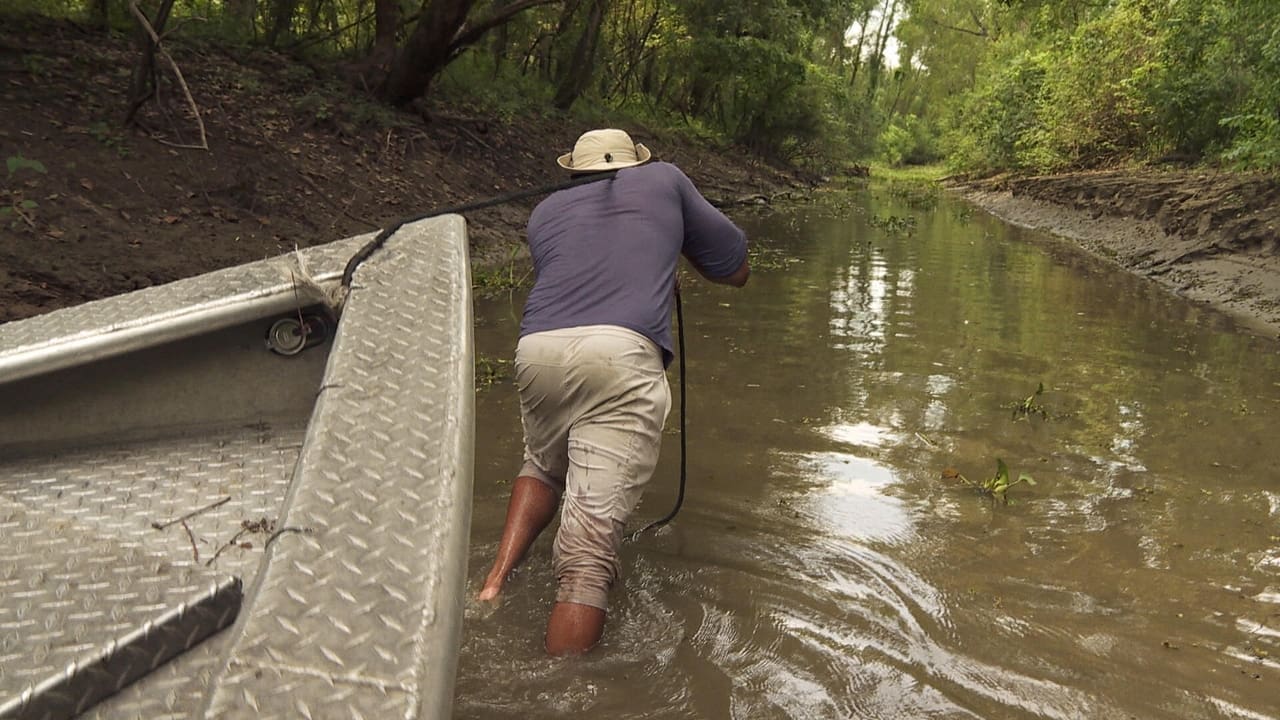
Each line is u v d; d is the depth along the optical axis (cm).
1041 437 487
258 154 961
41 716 83
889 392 562
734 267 340
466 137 1362
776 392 559
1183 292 937
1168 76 1922
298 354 185
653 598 317
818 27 3114
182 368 181
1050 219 1770
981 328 746
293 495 105
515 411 504
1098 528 380
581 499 284
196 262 720
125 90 950
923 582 334
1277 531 378
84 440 177
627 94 2711
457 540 101
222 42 1251
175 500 155
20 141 784
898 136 5962
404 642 85
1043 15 2528
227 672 81
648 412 288
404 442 115
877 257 1190
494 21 1313
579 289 296
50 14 1096
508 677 268
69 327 173
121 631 92
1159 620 312
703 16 2706
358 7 1530
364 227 930
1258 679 280
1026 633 303
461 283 164
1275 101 1175
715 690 266
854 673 278
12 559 109
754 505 398
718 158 2638
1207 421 514
